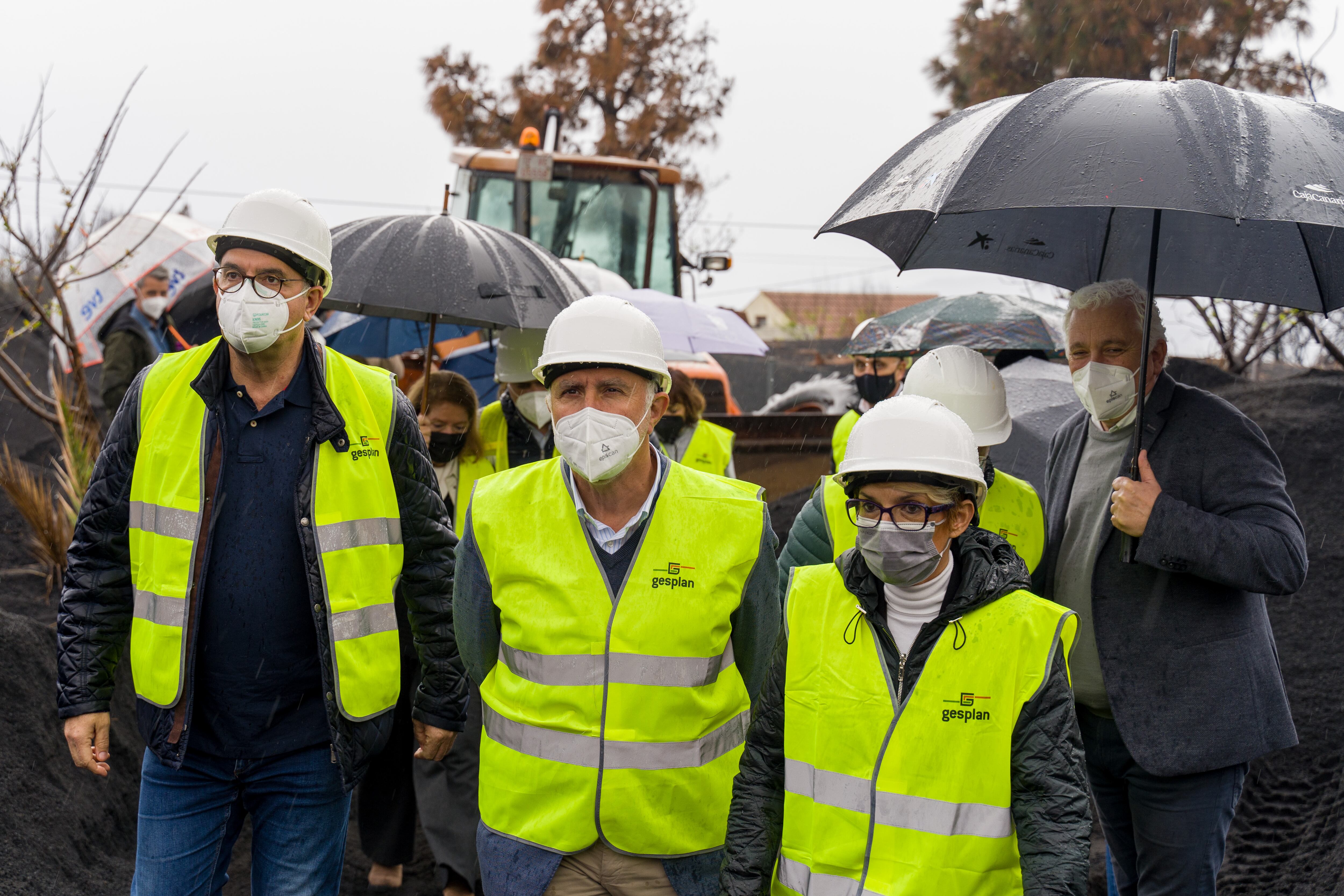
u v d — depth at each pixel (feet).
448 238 14.01
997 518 10.55
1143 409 10.09
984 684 7.44
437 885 15.40
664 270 36.01
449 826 14.24
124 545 9.71
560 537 8.54
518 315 13.65
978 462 7.66
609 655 8.31
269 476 9.34
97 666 9.64
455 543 10.34
